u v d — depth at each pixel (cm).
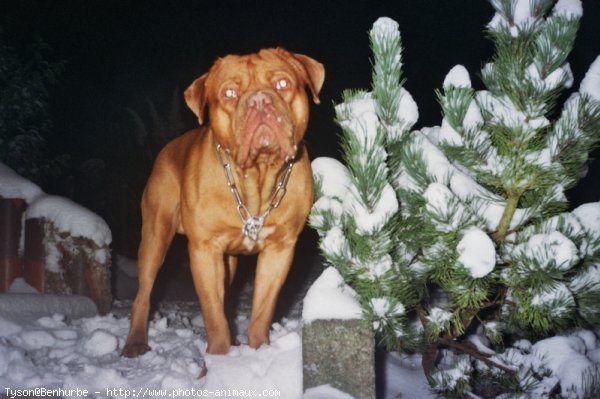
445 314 186
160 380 199
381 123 185
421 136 189
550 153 174
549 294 172
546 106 171
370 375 164
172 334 257
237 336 277
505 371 188
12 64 538
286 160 197
